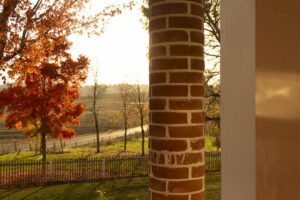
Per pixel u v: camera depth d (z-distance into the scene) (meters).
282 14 0.88
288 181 0.85
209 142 25.78
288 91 0.87
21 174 17.28
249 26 0.94
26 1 10.32
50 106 18.20
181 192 2.07
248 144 0.94
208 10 12.83
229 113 1.03
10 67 10.82
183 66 2.11
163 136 2.11
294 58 0.86
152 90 2.18
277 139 0.88
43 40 10.98
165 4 2.13
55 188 16.23
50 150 36.03
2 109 17.88
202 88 2.17
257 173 0.91
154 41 2.18
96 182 17.25
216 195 13.02
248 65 0.94
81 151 34.62
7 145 43.75
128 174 18.41
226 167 1.04
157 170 2.13
